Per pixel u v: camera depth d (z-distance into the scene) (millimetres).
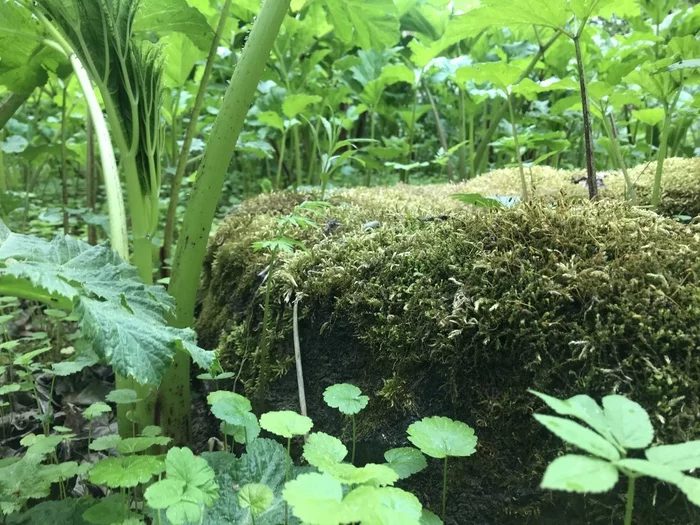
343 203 1792
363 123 4348
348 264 1193
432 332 1001
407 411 1009
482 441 925
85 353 1316
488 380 944
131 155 1189
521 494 880
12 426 1408
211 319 1646
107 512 801
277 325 1247
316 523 549
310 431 1130
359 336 1104
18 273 732
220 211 3514
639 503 800
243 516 835
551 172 2283
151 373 763
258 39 1058
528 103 3146
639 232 1025
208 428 1378
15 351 1754
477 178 2404
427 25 3055
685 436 776
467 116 3389
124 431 1215
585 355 854
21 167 3812
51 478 924
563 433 489
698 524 772
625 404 570
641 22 2139
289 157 3658
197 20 1401
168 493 690
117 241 1218
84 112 2967
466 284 1018
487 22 1317
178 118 3023
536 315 914
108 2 1063
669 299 864
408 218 1387
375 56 2955
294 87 2889
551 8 1184
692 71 1286
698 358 812
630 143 2717
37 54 1518
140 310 860
